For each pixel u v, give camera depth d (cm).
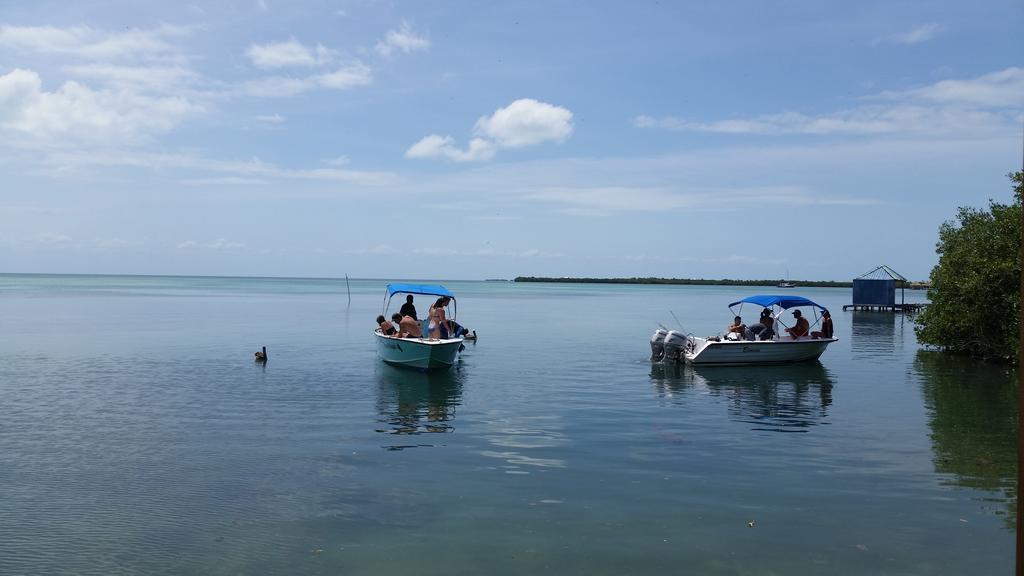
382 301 7981
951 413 1606
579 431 1402
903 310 6419
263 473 1097
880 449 1261
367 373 2195
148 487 1029
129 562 777
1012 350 2483
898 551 810
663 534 858
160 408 1612
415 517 911
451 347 2238
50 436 1334
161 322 4306
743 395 1847
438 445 1279
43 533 854
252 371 2219
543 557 794
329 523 891
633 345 3206
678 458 1195
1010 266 2477
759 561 784
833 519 908
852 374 2280
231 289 13375
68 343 3011
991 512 932
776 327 2609
